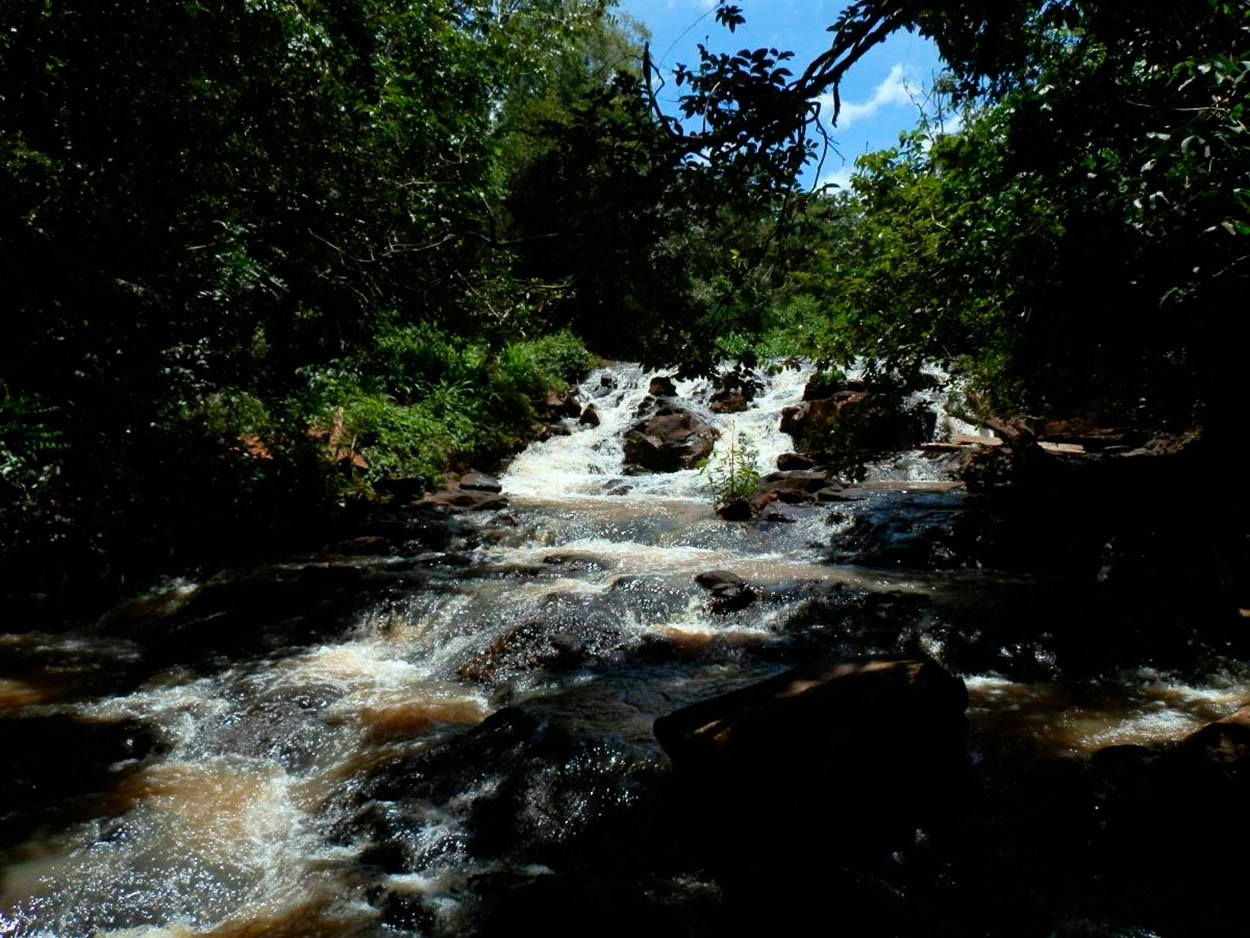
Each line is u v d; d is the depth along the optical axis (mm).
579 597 6836
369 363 13727
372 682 5734
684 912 3107
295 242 5734
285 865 3529
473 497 11617
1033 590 6984
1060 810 3695
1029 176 5203
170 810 3988
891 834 3520
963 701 4043
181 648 6363
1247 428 6332
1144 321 5434
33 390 6633
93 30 4168
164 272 6719
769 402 15773
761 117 3184
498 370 15703
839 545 8930
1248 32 3453
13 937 3025
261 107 4676
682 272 3957
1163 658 5621
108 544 7680
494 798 3955
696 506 11125
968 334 7867
